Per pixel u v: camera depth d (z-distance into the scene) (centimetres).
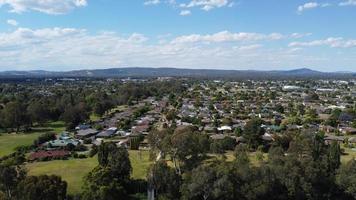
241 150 12688
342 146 15762
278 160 10431
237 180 9406
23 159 13625
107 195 8825
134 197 9856
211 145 13750
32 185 8319
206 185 9138
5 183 9012
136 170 11862
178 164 11950
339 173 10312
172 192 9675
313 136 13025
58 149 15375
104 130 19700
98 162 12200
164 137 12150
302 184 9669
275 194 9681
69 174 11575
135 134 18062
